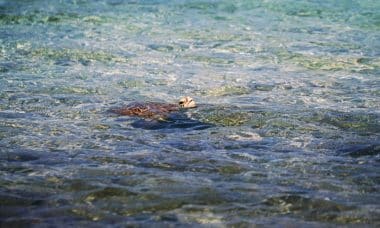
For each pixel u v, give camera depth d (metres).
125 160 34.75
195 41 66.81
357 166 34.06
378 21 76.25
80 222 27.25
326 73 55.56
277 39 67.81
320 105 46.03
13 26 73.31
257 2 87.12
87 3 86.56
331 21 76.50
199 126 41.25
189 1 87.88
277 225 27.06
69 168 33.47
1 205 28.78
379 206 29.00
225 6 84.81
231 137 39.00
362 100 47.28
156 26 73.50
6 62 57.97
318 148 37.00
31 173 32.72
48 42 65.88
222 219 27.61
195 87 51.28
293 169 33.59
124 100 47.59
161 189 30.70
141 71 55.84
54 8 83.25
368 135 39.28
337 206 28.95
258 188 30.97
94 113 44.12
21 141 37.81
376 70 56.50
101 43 65.69
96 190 30.55
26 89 49.72
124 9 82.69
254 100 47.53
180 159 34.94
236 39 67.81
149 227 26.75
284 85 51.81
